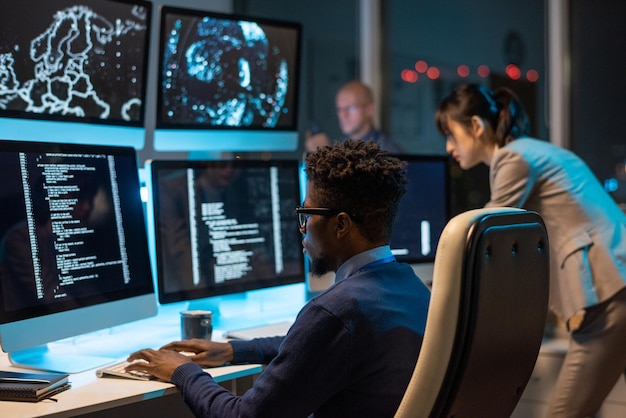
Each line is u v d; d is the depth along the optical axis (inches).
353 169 59.1
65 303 72.1
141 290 81.4
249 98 103.0
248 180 93.6
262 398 56.5
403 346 56.5
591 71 153.6
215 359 71.4
